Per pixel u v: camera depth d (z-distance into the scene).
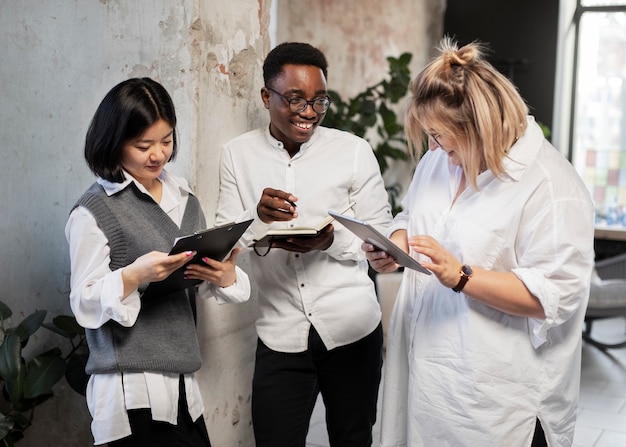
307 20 6.03
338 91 6.35
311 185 2.56
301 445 2.64
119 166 2.09
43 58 2.85
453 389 2.06
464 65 1.95
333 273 2.57
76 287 2.05
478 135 1.94
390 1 6.67
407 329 2.24
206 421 2.93
